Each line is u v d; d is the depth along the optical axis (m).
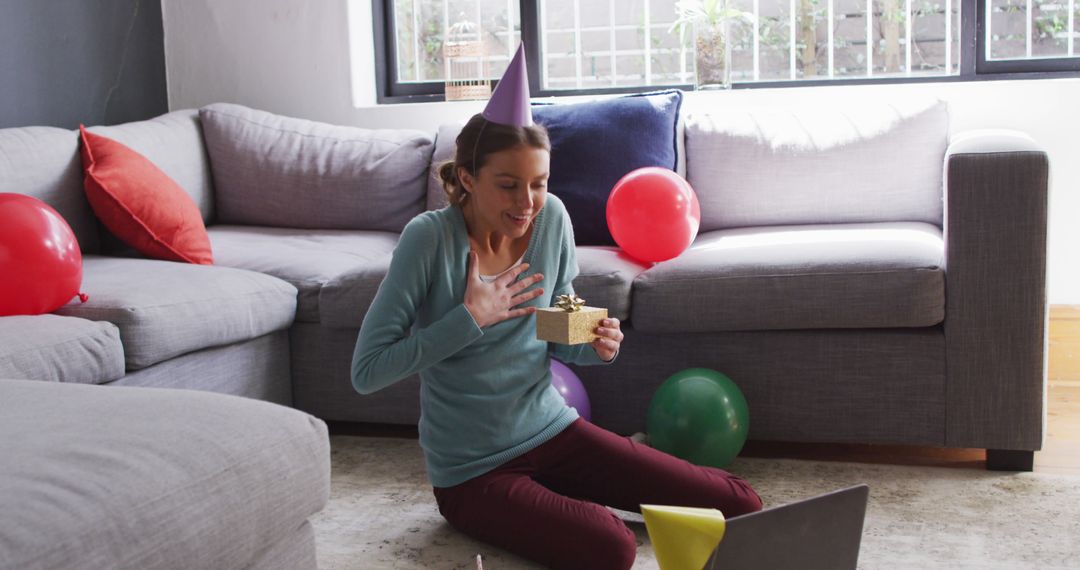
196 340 2.30
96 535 1.08
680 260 2.43
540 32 3.79
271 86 3.77
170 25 3.85
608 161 2.87
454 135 3.20
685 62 3.92
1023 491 2.11
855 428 2.31
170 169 3.14
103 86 3.54
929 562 1.78
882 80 3.46
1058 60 3.37
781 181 2.94
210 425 1.33
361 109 3.69
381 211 3.20
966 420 2.24
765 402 2.36
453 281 1.81
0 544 1.01
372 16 3.82
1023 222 2.16
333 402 2.64
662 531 0.98
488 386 1.84
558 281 1.97
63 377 1.99
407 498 2.18
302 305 2.62
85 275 2.41
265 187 3.25
